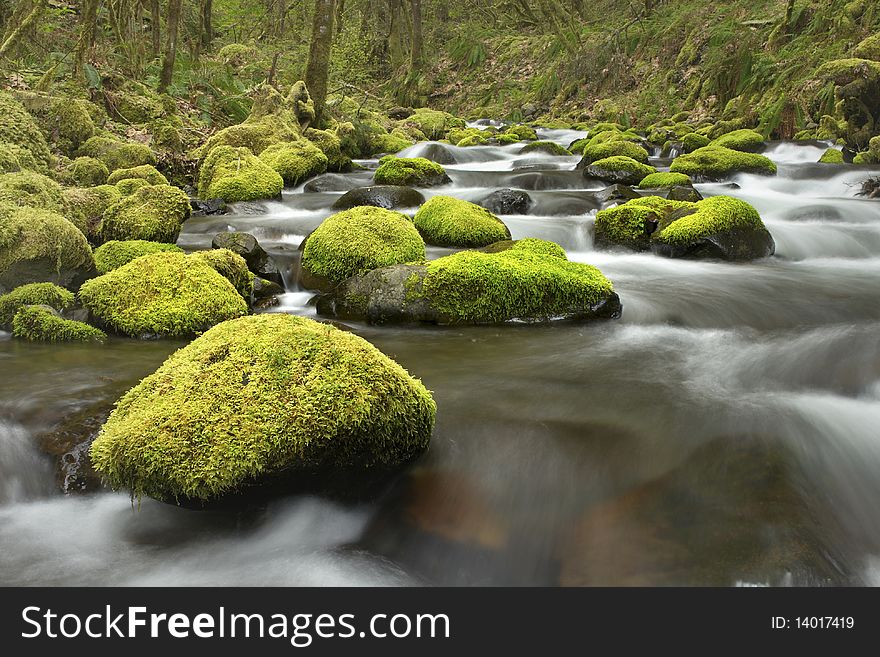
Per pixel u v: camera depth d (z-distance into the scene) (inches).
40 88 489.1
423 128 932.6
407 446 123.9
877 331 208.4
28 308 203.5
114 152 434.9
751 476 125.3
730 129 724.7
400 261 251.9
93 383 157.8
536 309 220.1
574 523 118.3
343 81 1149.1
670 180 430.3
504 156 719.1
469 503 123.3
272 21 1184.8
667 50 970.7
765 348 197.5
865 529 122.2
